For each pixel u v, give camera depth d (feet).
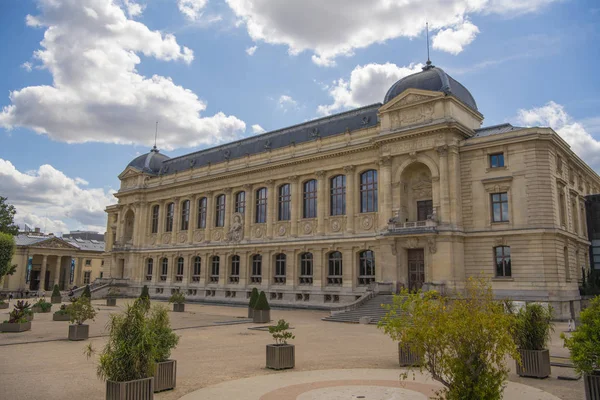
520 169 149.89
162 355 57.16
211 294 238.27
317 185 200.44
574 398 52.85
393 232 161.38
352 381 61.21
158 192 279.49
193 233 254.88
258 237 221.05
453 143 159.12
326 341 99.40
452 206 155.63
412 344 43.24
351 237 184.55
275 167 215.72
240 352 85.20
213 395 53.98
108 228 339.57
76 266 396.98
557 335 107.65
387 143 171.83
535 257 144.25
